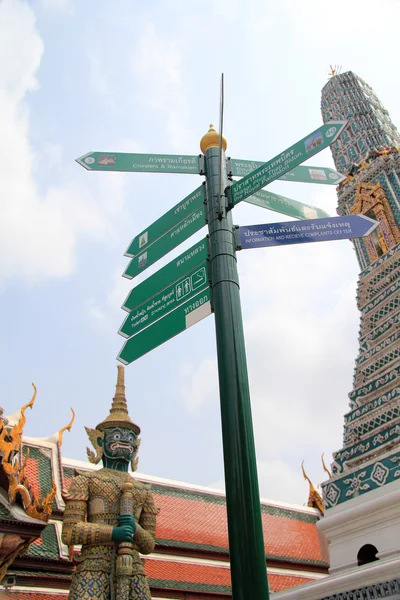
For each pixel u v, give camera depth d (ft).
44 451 66.33
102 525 28.96
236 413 19.45
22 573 52.06
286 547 85.92
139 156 28.73
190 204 28.22
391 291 76.84
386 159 98.02
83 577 27.63
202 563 72.74
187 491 84.89
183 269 26.50
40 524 39.73
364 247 93.09
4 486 40.60
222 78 24.84
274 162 24.91
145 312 27.58
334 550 54.75
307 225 25.66
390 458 53.98
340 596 41.50
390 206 92.48
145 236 30.45
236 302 22.36
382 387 65.98
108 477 31.71
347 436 66.03
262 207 27.76
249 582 16.66
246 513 17.62
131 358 26.99
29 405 45.14
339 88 129.90
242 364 20.65
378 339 73.00
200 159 27.99
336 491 58.29
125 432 34.47
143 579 29.19
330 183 29.45
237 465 18.48
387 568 38.34
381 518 51.21
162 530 74.02
